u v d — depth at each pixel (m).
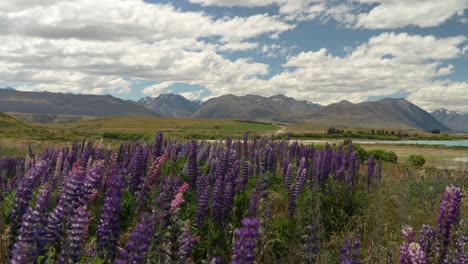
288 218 8.72
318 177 11.19
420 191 12.69
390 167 21.48
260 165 11.92
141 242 3.87
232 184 8.32
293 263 7.00
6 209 7.35
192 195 9.19
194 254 7.07
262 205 7.59
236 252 3.69
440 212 5.44
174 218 5.03
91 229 6.67
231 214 8.12
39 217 4.32
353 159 12.83
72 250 4.28
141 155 8.25
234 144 13.77
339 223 9.34
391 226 9.25
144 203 7.27
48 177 8.91
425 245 5.39
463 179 13.62
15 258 3.86
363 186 12.26
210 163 11.19
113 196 4.75
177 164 11.26
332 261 7.08
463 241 5.55
